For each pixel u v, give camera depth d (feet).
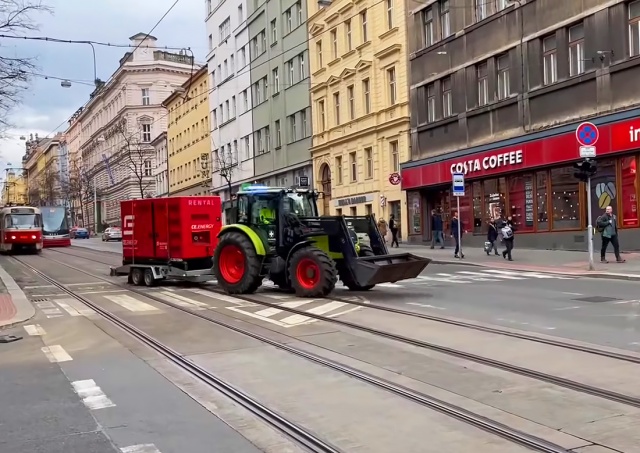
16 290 60.18
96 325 39.22
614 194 73.61
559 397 20.71
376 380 23.48
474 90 96.22
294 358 27.91
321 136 140.77
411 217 111.14
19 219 142.10
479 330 32.63
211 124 210.38
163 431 18.57
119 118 291.17
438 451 16.31
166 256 63.62
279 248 51.57
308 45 144.25
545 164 81.61
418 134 108.88
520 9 86.94
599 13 75.20
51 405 21.67
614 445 16.24
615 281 53.16
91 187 332.19
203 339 33.14
